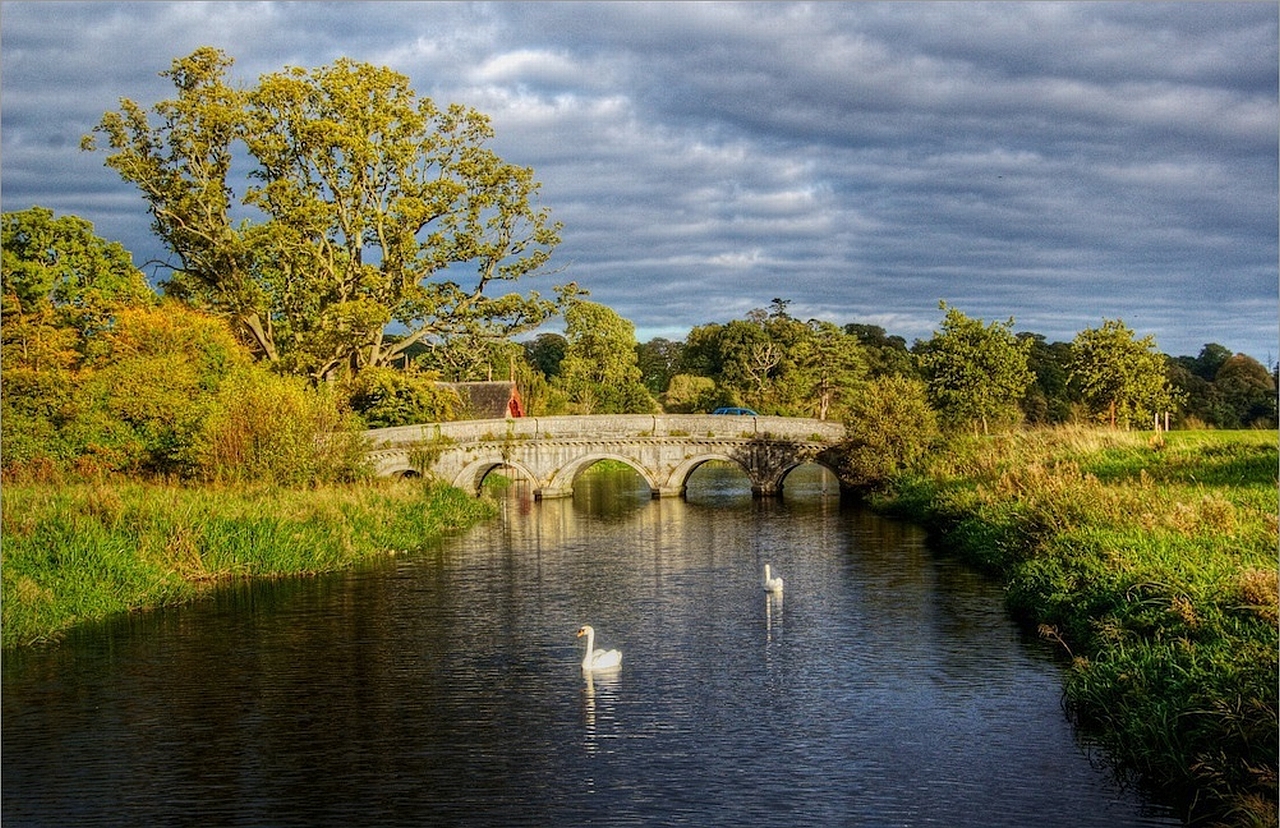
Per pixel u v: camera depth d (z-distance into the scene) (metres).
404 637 28.45
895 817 16.50
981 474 48.12
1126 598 22.78
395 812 17.30
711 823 16.56
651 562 40.72
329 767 19.23
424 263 65.62
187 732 21.17
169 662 26.05
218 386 52.31
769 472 68.38
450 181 63.91
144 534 34.97
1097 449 45.31
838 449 66.62
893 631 27.62
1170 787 16.61
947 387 64.69
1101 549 27.06
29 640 27.66
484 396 91.62
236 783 18.61
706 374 140.12
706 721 21.20
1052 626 25.30
